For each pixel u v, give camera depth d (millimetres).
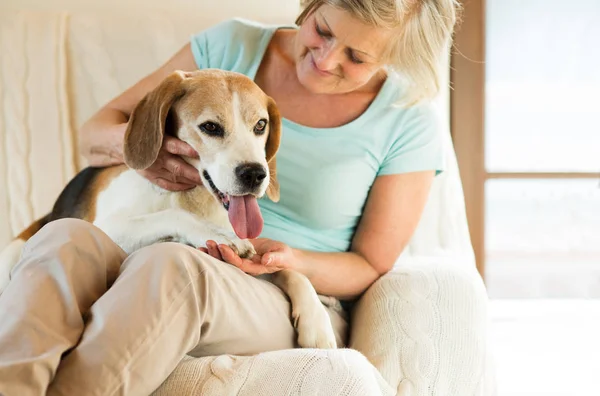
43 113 1693
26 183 1683
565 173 2512
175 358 962
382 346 1299
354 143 1444
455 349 1291
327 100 1472
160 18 1770
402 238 1472
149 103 1212
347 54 1354
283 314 1187
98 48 1730
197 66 1554
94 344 906
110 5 1964
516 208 2555
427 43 1415
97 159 1442
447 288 1357
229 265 1122
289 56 1504
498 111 2508
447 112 2381
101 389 893
